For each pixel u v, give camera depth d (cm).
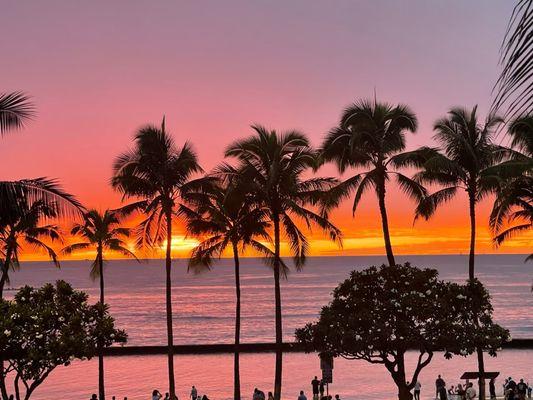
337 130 3778
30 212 1775
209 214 4106
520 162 3262
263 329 12469
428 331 2931
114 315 15662
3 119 1658
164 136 3869
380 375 6231
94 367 7012
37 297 2534
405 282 3097
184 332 12044
